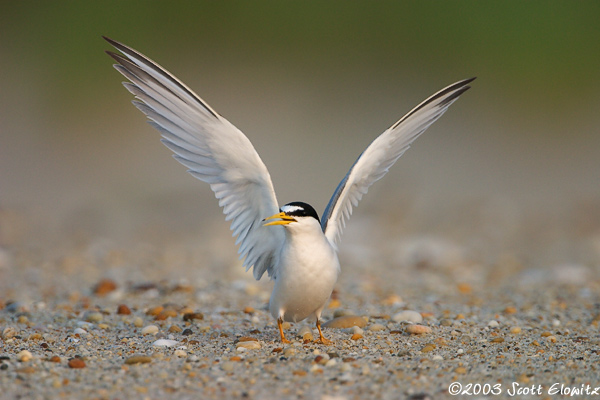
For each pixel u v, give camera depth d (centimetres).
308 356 695
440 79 2941
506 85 2886
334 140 2598
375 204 1817
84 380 618
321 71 2952
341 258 1365
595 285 1118
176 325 855
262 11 2962
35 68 2797
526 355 708
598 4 2880
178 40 2902
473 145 2589
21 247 1435
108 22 2842
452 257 1364
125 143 2625
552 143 2711
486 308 961
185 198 1964
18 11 2848
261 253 766
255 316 910
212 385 609
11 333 773
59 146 2555
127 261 1331
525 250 1455
